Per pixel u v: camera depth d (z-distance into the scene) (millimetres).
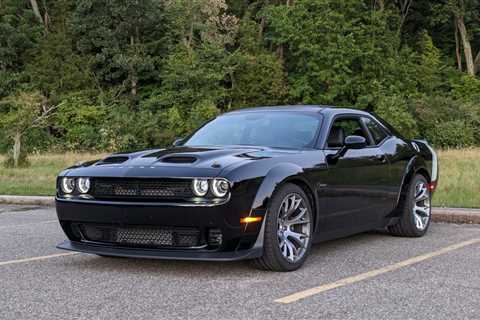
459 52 56031
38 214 10641
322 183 6016
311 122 6562
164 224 5211
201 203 5129
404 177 7445
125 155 6020
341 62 44250
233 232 5199
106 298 4711
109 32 46156
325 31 45438
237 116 7059
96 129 44844
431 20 53375
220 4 45375
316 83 45781
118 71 47500
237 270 5699
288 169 5621
